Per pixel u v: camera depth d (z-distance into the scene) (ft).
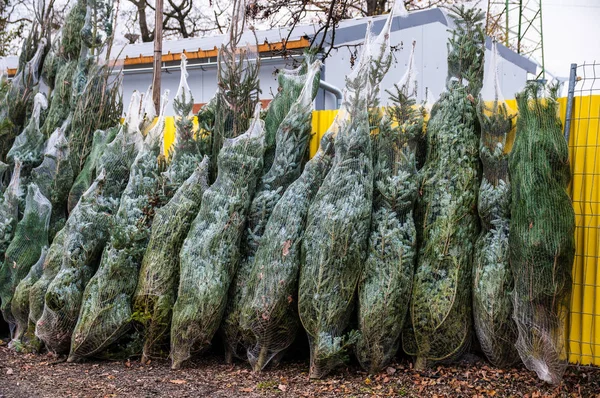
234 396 15.37
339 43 34.63
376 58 17.94
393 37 34.24
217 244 17.66
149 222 19.15
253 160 18.12
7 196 22.84
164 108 20.92
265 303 16.76
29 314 20.24
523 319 15.05
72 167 23.49
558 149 14.88
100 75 24.58
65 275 19.16
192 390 15.90
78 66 25.09
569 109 16.19
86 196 19.94
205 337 17.66
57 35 26.61
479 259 16.17
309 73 18.71
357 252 16.37
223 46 19.99
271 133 19.53
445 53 35.58
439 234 16.42
